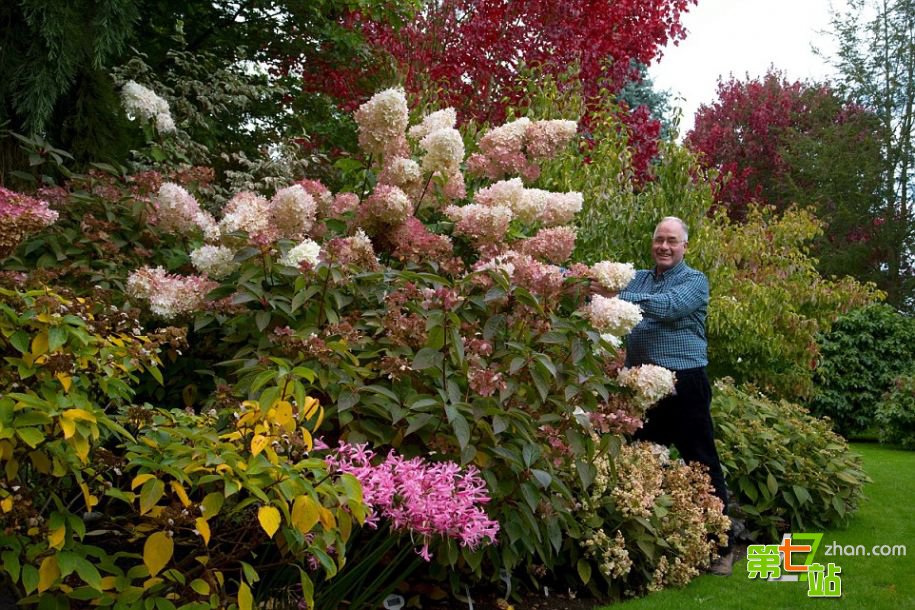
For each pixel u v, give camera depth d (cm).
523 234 405
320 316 308
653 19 880
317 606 274
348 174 441
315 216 369
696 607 347
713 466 448
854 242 1992
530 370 303
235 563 270
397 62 811
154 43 770
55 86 423
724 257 727
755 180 2236
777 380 832
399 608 307
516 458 292
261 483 207
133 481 202
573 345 317
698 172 668
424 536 257
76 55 438
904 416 1078
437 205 396
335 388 281
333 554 270
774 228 928
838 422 1218
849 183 2036
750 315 739
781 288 838
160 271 323
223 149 746
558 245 366
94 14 456
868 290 1018
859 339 1195
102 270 346
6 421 190
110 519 246
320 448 249
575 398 321
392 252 372
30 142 373
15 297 221
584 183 613
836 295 945
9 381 210
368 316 313
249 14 844
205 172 408
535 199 384
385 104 375
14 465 197
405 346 300
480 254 382
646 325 444
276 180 599
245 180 607
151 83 593
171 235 372
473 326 317
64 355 208
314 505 204
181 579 207
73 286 343
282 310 306
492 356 317
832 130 2119
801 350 824
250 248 307
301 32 865
